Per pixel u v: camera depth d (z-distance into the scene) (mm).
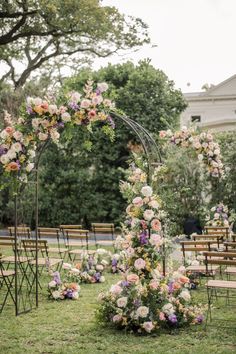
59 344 5219
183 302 5973
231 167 14617
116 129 15836
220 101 25750
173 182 14328
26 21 17438
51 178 16484
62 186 16297
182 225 14539
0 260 7934
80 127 6559
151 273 5789
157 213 5945
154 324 5527
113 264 9430
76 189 16250
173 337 5430
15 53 20688
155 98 16344
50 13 16203
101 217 16438
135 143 15883
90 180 16188
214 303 6977
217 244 8758
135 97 16141
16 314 6395
